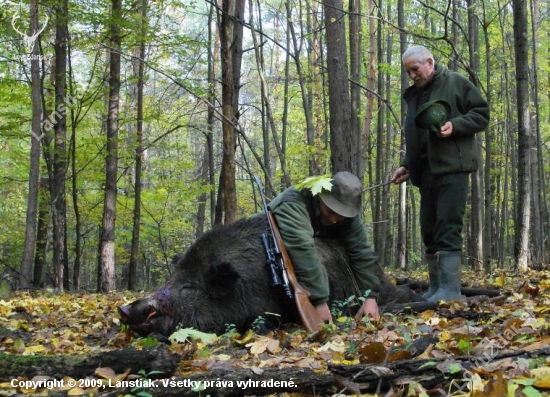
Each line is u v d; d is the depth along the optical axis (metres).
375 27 29.05
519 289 8.35
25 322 7.48
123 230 26.88
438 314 6.70
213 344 5.62
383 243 27.14
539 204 25.94
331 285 7.01
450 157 7.55
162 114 23.70
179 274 6.47
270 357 4.81
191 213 33.75
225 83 11.64
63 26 16.58
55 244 17.31
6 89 17.22
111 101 17.53
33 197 13.68
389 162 31.61
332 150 10.84
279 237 6.51
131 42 17.94
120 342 6.10
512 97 33.44
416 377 3.62
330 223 7.03
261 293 6.54
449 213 7.63
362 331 5.71
